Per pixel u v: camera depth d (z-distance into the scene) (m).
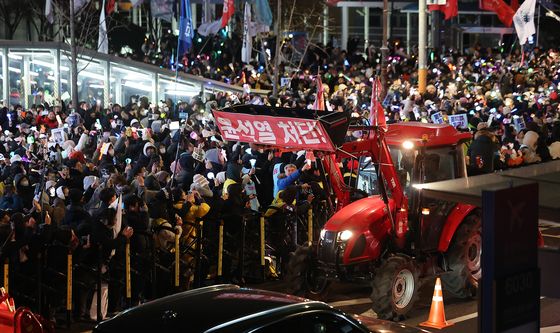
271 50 72.81
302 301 15.09
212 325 13.95
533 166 17.02
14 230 21.88
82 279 23.03
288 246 27.41
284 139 21.81
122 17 78.38
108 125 45.44
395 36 112.81
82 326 22.91
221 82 57.44
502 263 12.77
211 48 72.25
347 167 30.59
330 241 23.20
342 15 103.94
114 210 22.91
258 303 14.79
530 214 13.09
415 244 23.70
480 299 12.81
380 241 23.58
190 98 56.94
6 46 53.66
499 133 44.34
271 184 31.27
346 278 23.59
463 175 24.45
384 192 22.78
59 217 24.86
